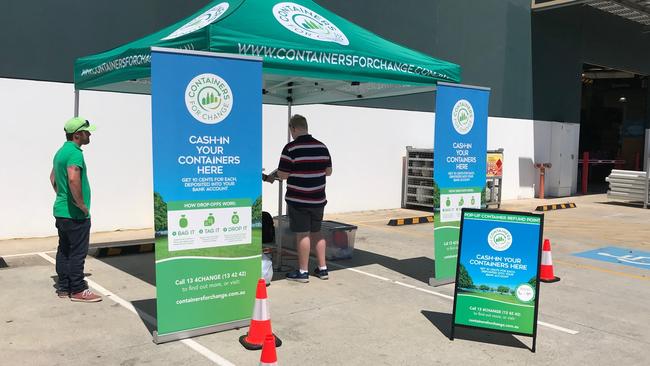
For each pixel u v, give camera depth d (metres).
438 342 4.68
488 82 16.06
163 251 4.38
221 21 4.95
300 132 6.29
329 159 6.45
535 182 17.98
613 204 16.39
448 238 6.57
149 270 6.93
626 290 6.59
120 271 6.87
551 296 6.26
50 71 8.89
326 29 5.96
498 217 4.74
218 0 6.57
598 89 29.73
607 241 10.06
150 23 9.92
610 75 27.59
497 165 14.89
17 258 7.38
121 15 9.57
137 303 5.52
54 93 8.95
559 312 5.64
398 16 13.49
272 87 8.21
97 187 9.40
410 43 13.80
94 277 6.55
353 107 12.90
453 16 14.84
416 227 11.11
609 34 20.55
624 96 28.88
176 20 10.22
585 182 19.61
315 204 6.33
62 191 5.34
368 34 6.65
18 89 8.62
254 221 4.82
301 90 8.66
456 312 4.76
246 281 4.81
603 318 5.47
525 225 4.66
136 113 9.73
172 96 4.34
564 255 8.74
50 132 8.94
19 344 4.38
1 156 8.53
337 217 12.31
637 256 8.72
